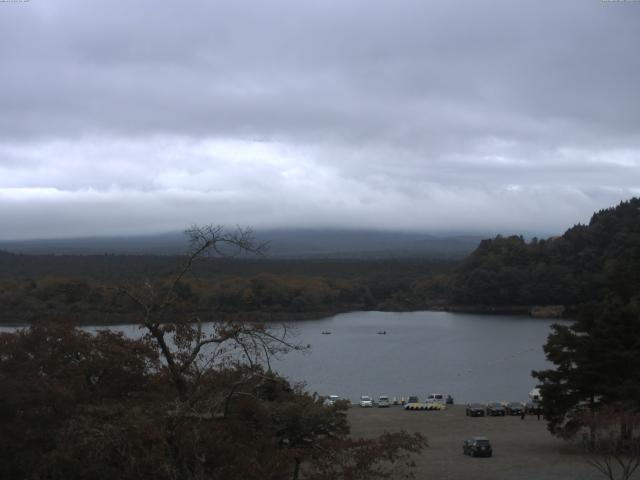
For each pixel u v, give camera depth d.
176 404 19.39
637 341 47.56
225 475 18.94
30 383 23.52
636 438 38.72
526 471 41.22
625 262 93.31
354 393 98.75
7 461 22.53
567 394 48.88
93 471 19.69
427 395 96.25
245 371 20.83
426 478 39.66
